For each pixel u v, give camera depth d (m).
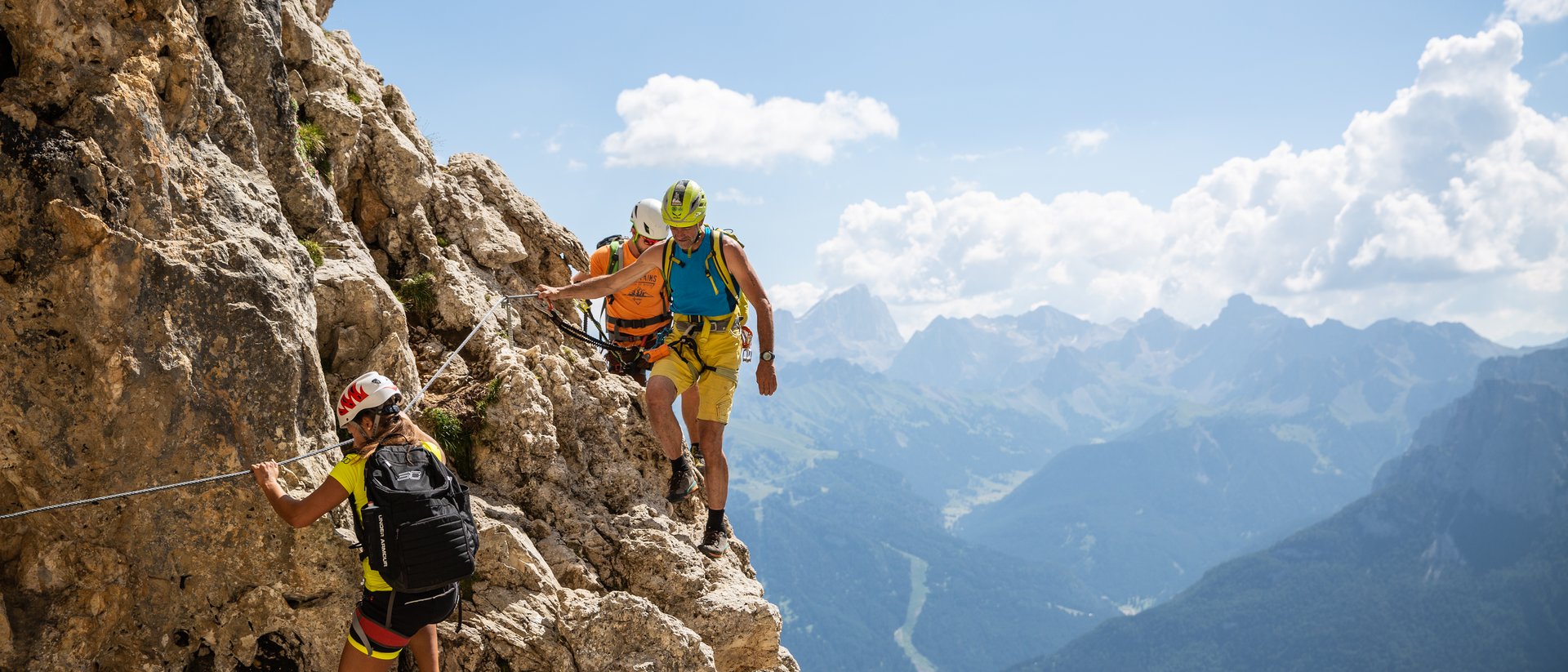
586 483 11.32
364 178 12.35
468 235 12.90
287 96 10.12
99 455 7.39
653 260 10.62
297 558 7.93
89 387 7.32
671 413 10.63
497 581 9.12
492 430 10.58
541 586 9.29
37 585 7.37
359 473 6.86
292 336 8.09
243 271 7.85
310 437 8.27
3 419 7.17
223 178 8.35
